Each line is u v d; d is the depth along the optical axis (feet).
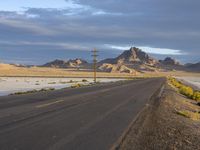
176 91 187.42
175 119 69.97
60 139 37.86
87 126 48.44
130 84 233.96
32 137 38.24
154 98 114.01
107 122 53.62
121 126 50.34
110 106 79.92
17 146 33.30
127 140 40.06
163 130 52.13
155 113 73.00
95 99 98.53
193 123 70.54
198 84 397.39
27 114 58.39
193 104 135.54
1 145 33.47
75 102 85.81
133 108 78.33
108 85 212.02
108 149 34.12
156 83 264.11
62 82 279.28
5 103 79.15
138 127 51.13
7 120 50.65
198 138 50.42
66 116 58.13
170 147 39.68
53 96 104.88
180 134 51.34
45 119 53.26
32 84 233.76
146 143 39.83
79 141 37.24
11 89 167.43
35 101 85.35
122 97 110.83
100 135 41.86
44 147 33.35
